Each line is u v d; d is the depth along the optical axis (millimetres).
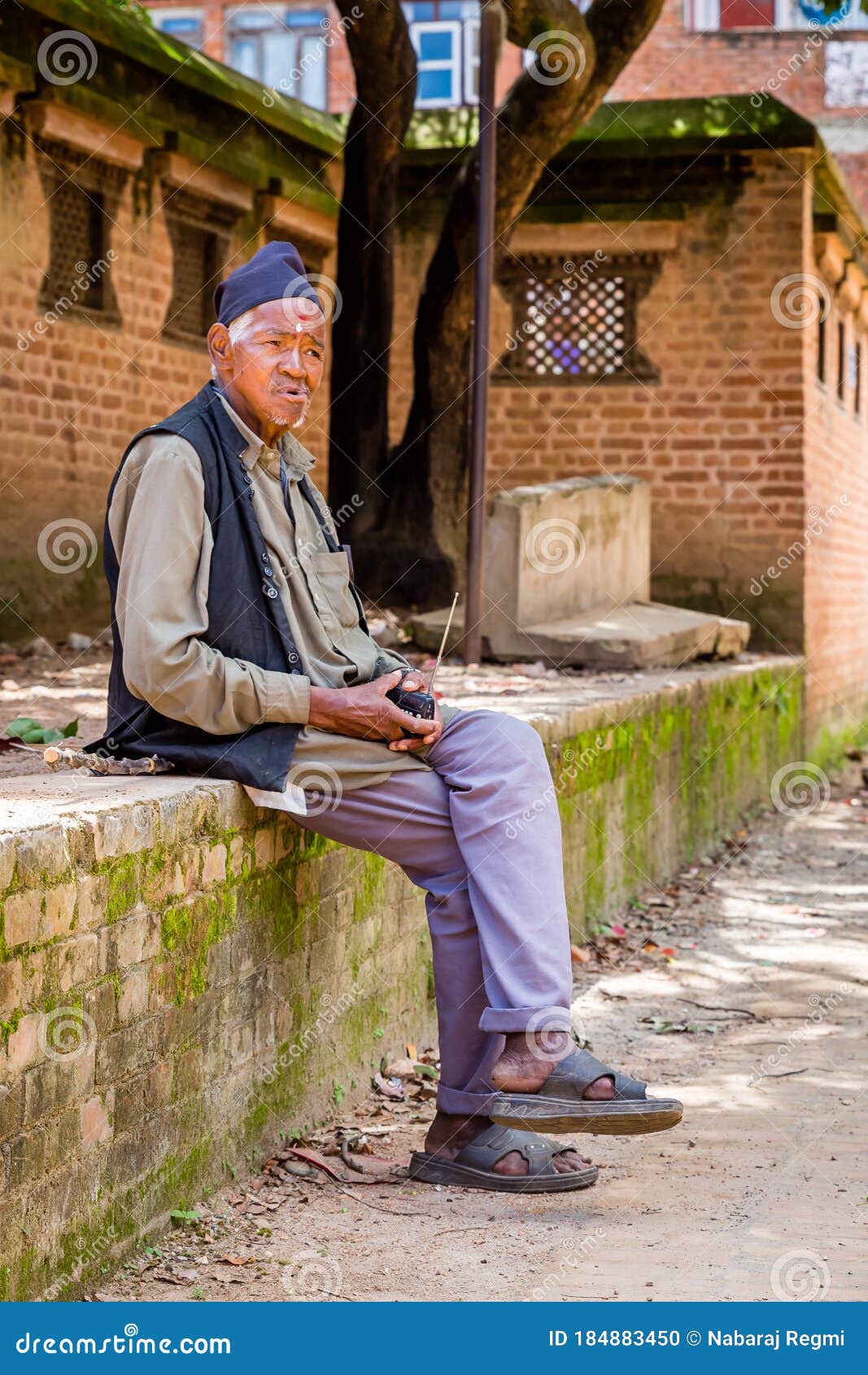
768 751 12094
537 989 3670
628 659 9672
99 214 12266
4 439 11336
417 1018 5238
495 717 3943
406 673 3984
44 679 8703
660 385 14219
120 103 12023
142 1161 3375
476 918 3783
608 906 7652
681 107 13961
